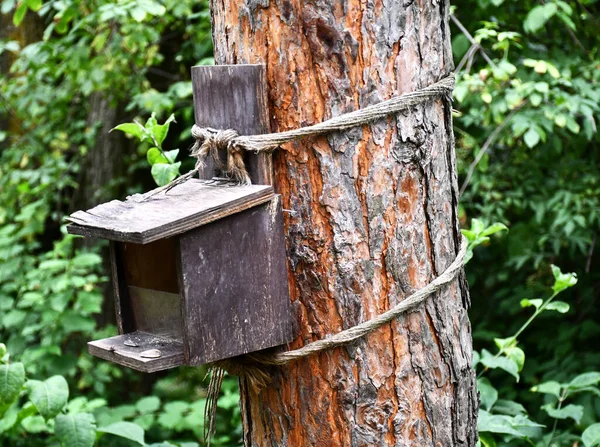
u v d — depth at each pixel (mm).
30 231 4664
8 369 2348
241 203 1604
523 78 3703
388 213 1693
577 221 3762
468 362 1841
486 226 3881
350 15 1646
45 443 3922
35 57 4398
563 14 3396
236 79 1684
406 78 1689
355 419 1718
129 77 4762
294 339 1728
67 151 5828
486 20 4051
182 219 1537
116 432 2479
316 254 1689
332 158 1667
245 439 1897
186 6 4156
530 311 4641
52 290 4164
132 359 1617
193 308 1589
